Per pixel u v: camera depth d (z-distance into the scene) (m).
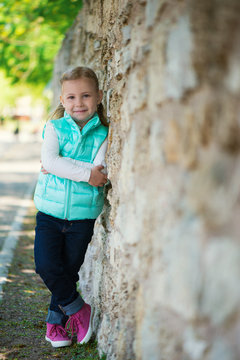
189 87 1.54
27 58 11.92
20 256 5.45
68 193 2.82
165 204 1.76
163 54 1.78
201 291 1.48
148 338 1.94
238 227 1.31
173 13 1.71
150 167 1.96
